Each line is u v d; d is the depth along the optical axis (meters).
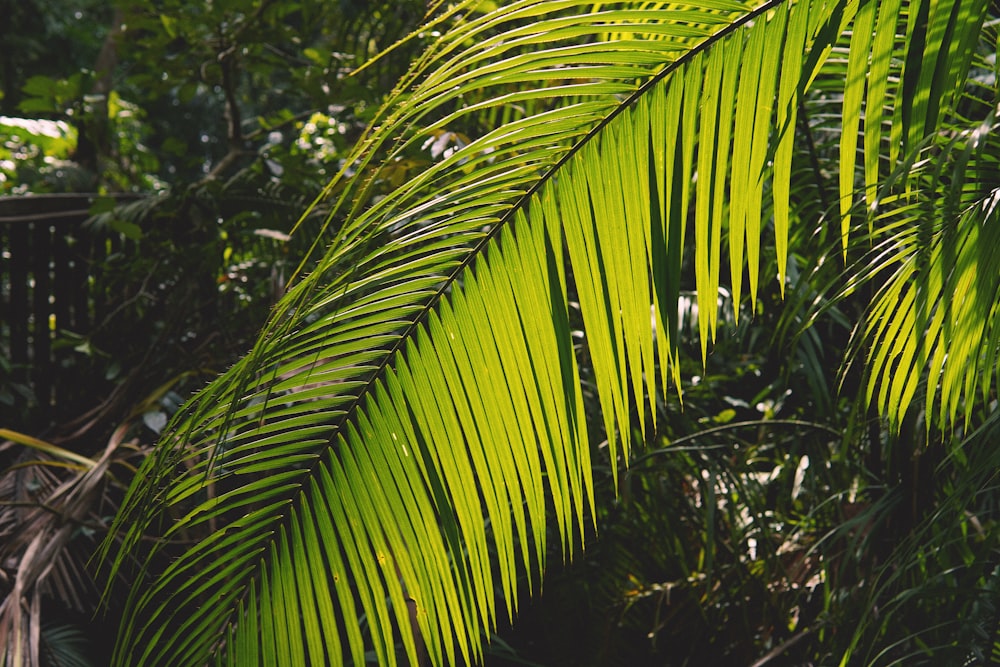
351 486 0.75
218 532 0.76
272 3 2.73
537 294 0.71
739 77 0.66
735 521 1.73
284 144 2.96
